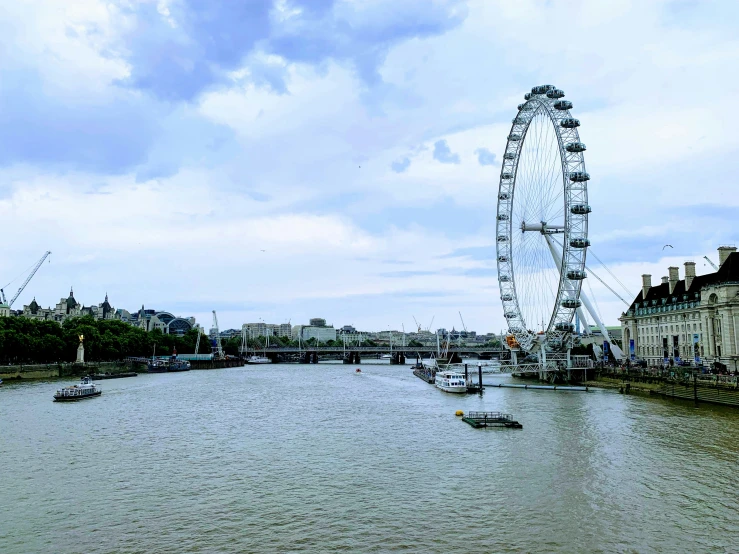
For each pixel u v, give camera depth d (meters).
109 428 103.50
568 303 168.88
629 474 67.56
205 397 158.25
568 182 168.62
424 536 50.22
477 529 51.59
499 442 87.25
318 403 142.88
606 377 177.75
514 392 162.75
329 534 50.97
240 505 59.00
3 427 104.19
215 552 47.44
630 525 52.03
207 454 81.81
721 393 118.69
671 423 99.06
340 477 68.81
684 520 53.06
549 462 74.00
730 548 47.06
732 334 154.88
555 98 174.62
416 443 88.00
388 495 61.62
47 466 74.88
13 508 58.41
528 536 49.88
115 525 53.62
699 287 187.88
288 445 87.75
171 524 53.81
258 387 192.38
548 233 187.00
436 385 189.75
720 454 76.44
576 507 56.81
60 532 52.00
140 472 71.88
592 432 92.81
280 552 47.31
